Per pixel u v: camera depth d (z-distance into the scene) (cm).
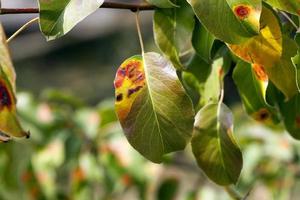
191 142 87
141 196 132
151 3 84
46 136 137
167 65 83
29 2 305
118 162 133
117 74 83
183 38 86
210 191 129
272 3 82
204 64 90
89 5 80
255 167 136
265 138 137
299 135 90
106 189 133
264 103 90
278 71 84
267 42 83
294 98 90
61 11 81
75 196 134
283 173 135
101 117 136
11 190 134
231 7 80
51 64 339
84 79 341
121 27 337
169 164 144
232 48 83
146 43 317
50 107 140
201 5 80
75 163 134
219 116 88
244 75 89
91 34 343
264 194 158
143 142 82
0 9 82
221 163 87
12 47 323
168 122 82
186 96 82
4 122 77
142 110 83
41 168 137
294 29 87
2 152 132
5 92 77
